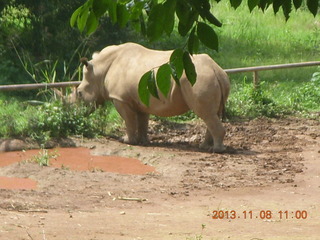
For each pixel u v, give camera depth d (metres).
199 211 16.09
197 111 22.08
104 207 16.28
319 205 16.88
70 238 12.86
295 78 37.91
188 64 7.67
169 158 21.27
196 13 7.61
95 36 37.06
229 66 39.94
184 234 13.64
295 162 21.39
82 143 23.00
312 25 51.22
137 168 20.61
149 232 13.77
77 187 18.11
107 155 22.09
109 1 7.91
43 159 20.47
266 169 20.44
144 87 7.82
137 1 8.23
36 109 24.92
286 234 13.96
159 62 22.70
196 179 19.17
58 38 36.56
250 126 26.77
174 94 22.11
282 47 45.69
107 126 24.78
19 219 14.43
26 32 37.38
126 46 23.73
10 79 34.03
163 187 18.36
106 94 23.97
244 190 18.16
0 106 26.83
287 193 17.97
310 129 26.73
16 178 19.09
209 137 22.94
